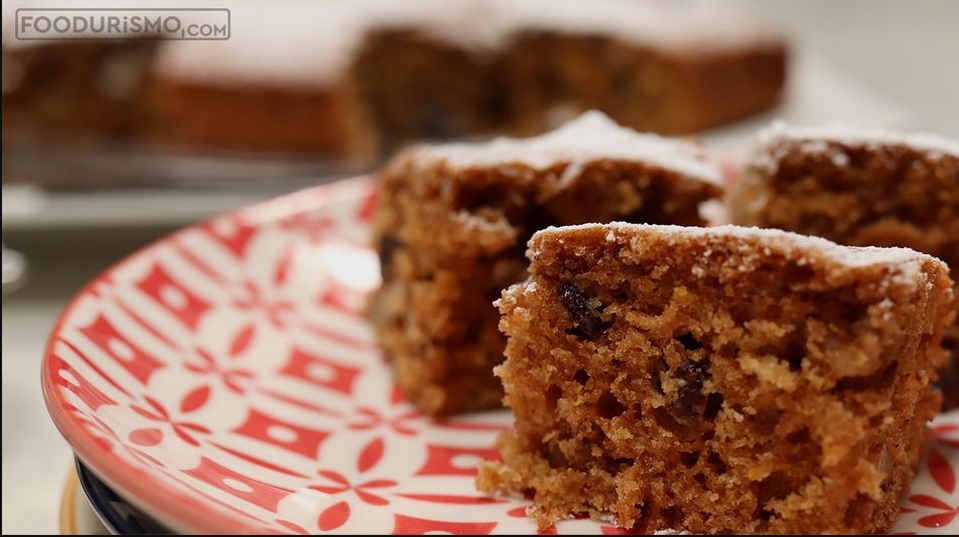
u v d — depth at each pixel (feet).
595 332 0.86
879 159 0.97
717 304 0.83
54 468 1.00
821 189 0.98
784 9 2.33
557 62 1.82
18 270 1.26
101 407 0.88
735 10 2.06
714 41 1.73
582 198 1.00
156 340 1.01
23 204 1.33
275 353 1.05
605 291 0.86
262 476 0.89
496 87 1.87
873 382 0.82
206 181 1.46
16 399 1.08
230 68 1.63
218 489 0.85
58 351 0.92
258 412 0.98
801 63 1.98
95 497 0.83
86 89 1.76
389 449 0.96
